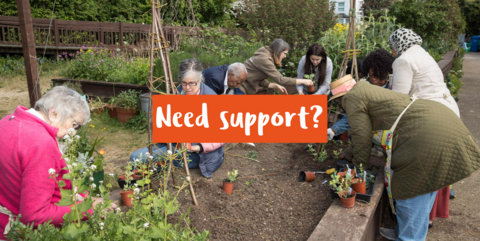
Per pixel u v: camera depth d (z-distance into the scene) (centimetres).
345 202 244
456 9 1326
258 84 482
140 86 624
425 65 277
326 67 448
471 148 215
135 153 319
